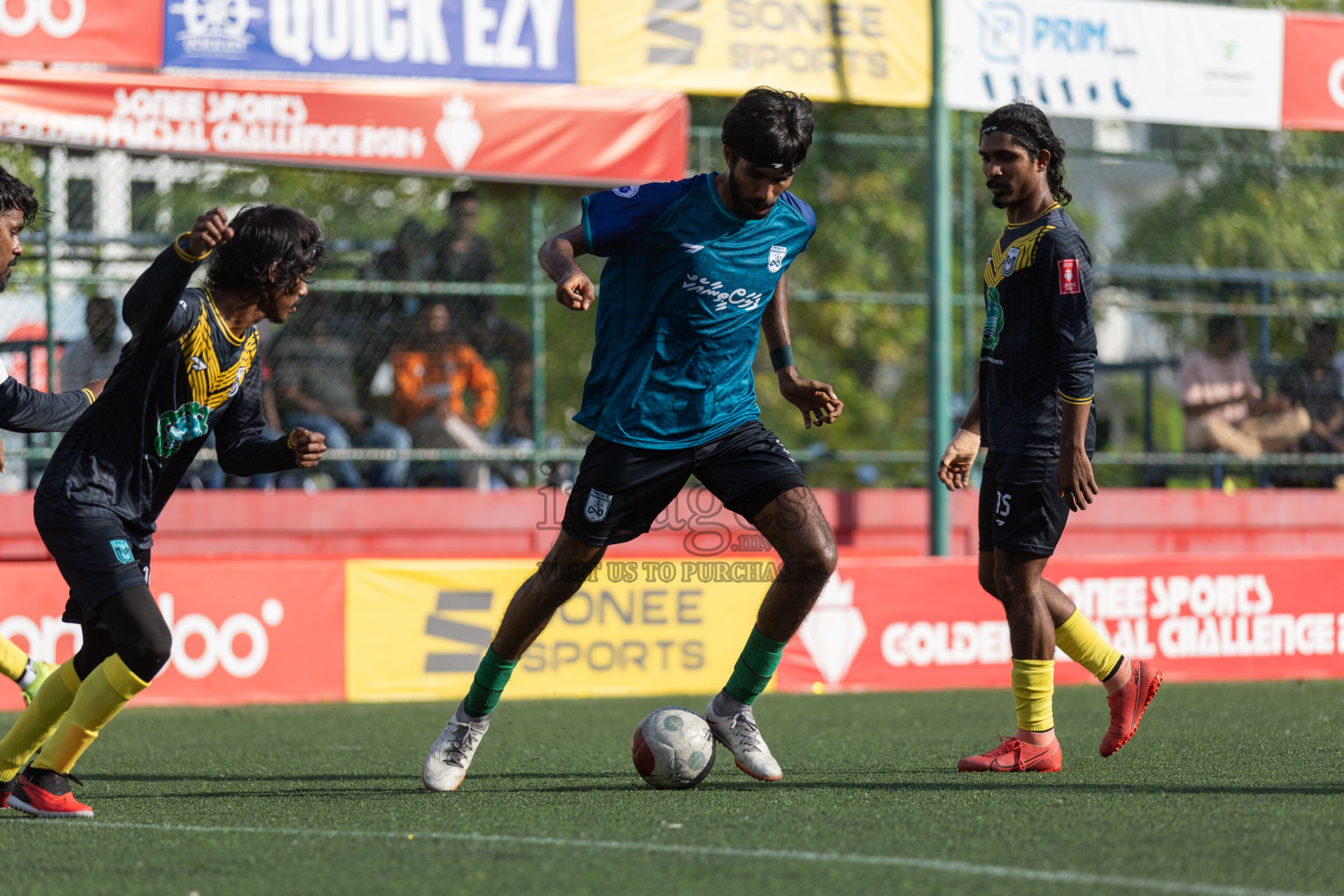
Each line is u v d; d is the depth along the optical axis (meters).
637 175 33.31
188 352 13.49
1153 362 40.41
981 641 31.02
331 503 32.72
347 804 15.00
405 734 22.56
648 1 33.16
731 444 15.28
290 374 33.53
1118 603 30.61
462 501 33.53
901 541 36.50
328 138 31.38
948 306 33.66
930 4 34.00
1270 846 11.91
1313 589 32.09
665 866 11.30
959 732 22.25
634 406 15.01
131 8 30.05
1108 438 45.44
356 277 37.88
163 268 12.59
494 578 29.00
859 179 58.00
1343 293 42.72
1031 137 16.42
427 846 12.32
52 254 31.72
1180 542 37.12
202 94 30.52
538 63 32.53
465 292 33.75
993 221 47.78
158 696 26.78
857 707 26.56
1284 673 31.80
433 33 31.88
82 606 13.95
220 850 12.27
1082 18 35.25
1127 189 55.12
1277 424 38.41
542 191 43.75
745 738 15.99
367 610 28.14
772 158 14.16
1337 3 42.62
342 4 31.30
